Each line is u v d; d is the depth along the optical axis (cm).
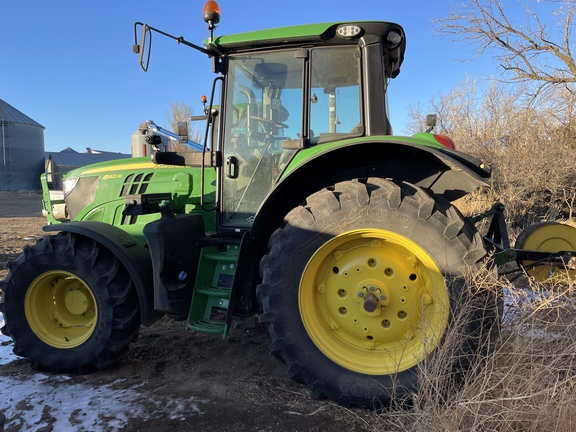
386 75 378
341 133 325
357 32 310
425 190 283
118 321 333
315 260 281
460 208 767
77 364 336
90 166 457
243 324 434
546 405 213
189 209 396
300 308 280
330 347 281
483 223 675
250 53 338
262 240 326
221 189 356
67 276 354
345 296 287
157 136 388
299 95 337
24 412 282
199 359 359
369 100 315
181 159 373
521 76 911
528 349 237
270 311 281
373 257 282
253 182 350
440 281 263
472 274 253
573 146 855
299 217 282
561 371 244
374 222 271
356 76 323
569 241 407
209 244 340
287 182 300
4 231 1196
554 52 880
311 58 328
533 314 252
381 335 282
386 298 277
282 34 320
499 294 259
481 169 287
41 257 346
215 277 336
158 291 319
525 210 780
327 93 327
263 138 346
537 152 820
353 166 315
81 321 362
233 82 347
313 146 329
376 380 268
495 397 230
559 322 261
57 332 355
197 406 286
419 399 239
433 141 307
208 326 312
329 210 276
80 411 283
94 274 335
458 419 217
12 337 349
